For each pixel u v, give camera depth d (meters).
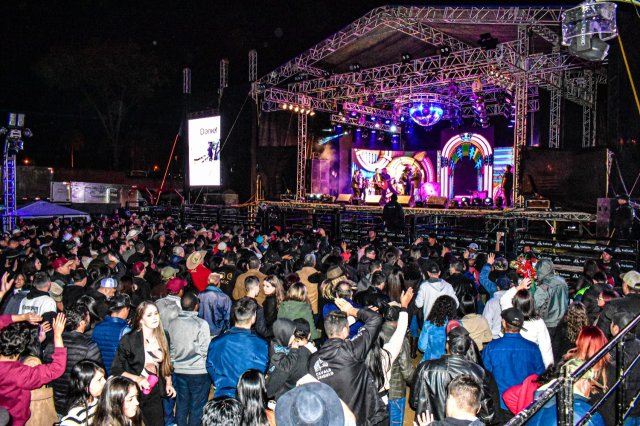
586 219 18.03
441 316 5.39
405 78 25.48
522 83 21.12
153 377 4.84
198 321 5.71
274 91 26.86
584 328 4.31
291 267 9.59
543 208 19.67
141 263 8.17
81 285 7.37
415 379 4.35
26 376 4.28
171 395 5.36
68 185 29.69
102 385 3.89
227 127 29.20
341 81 26.17
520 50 20.50
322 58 25.11
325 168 31.80
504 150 31.00
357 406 3.94
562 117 25.06
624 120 14.19
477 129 31.89
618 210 14.02
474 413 3.16
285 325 4.52
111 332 5.43
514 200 20.42
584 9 6.47
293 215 24.61
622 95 14.09
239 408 3.20
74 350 4.86
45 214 18.39
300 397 2.84
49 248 10.57
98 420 3.52
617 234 14.09
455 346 4.25
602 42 6.56
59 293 7.44
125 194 31.70
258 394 3.61
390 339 4.88
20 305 6.38
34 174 35.94
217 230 16.69
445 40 23.52
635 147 14.23
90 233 14.34
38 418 4.57
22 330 4.40
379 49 25.09
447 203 26.89
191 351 5.64
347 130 33.19
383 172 33.41
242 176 28.42
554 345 5.94
